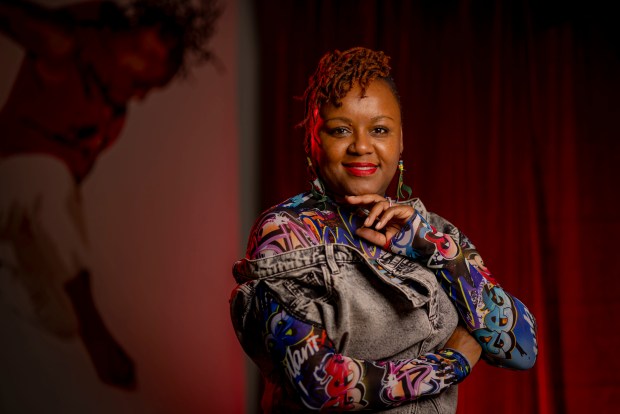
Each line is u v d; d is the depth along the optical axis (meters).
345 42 3.06
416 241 1.07
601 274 3.23
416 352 1.05
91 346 3.24
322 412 1.00
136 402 3.23
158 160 3.23
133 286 3.23
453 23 3.17
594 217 3.24
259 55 3.18
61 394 3.23
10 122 3.23
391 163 1.09
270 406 1.07
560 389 3.20
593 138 3.25
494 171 3.15
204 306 3.23
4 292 3.22
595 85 3.26
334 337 0.99
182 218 3.23
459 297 1.09
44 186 3.25
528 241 3.17
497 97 3.18
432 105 3.14
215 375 3.23
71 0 3.24
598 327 3.22
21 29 3.23
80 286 3.24
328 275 1.00
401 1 3.13
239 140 3.19
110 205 3.25
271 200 3.00
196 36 3.22
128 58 3.24
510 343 1.10
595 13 3.26
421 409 1.03
